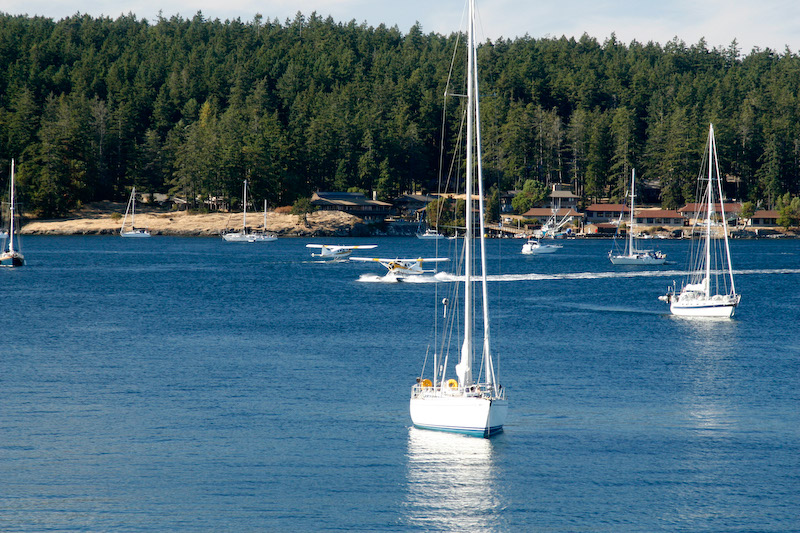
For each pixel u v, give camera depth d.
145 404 193.88
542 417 184.88
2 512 134.12
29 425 176.38
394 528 130.88
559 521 133.50
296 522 132.38
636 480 148.88
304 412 187.88
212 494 141.62
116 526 130.38
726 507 138.62
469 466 154.38
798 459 159.75
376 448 163.00
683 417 186.12
